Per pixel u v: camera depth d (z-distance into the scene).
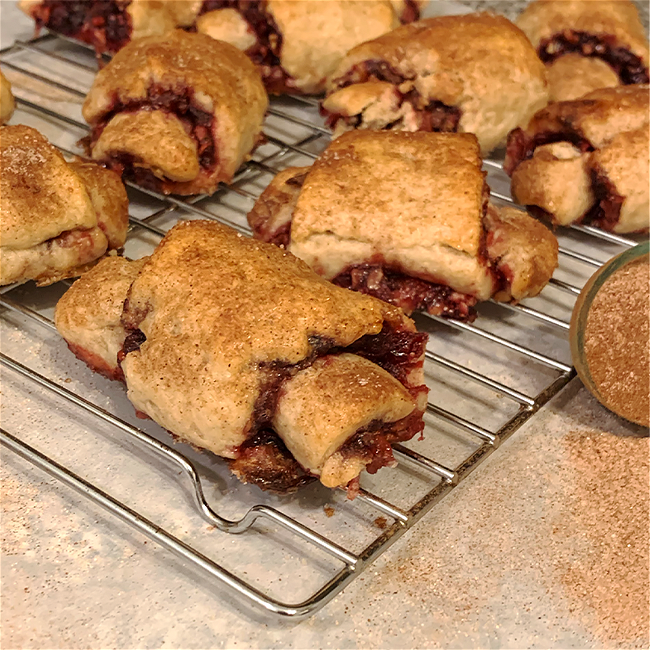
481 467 0.37
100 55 0.48
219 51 0.44
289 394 0.35
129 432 0.36
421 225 0.39
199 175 0.43
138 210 0.43
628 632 0.35
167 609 0.35
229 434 0.35
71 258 0.40
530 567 0.36
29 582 0.35
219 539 0.36
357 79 0.45
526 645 0.34
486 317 0.41
